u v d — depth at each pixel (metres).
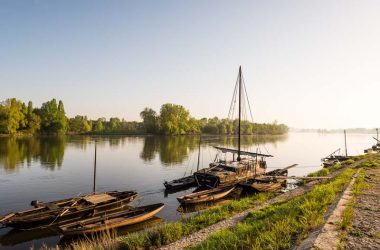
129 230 20.53
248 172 38.69
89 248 14.34
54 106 144.62
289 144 134.00
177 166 53.53
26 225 21.30
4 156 61.06
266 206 20.28
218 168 37.78
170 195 32.62
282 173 42.56
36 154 66.19
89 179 40.62
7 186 35.47
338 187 20.88
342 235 10.10
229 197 30.28
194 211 25.44
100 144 100.19
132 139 130.38
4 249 18.06
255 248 10.59
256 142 130.88
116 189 35.28
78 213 24.05
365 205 14.55
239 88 44.78
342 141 178.88
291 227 12.20
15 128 120.06
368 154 59.44
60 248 17.81
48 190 33.94
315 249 8.97
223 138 148.12
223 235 13.69
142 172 46.94
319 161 68.38
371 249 9.03
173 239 15.66
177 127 153.75
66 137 137.38
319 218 12.41
